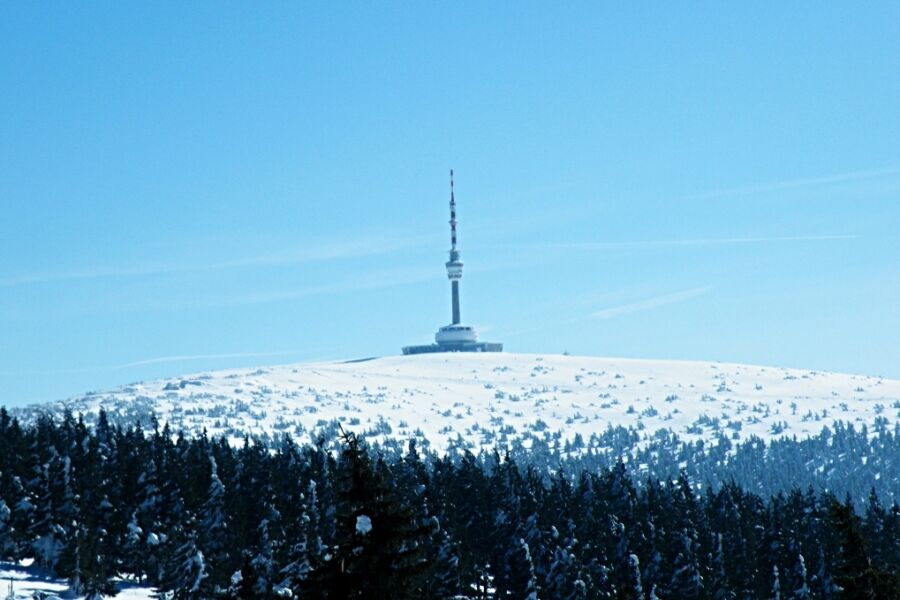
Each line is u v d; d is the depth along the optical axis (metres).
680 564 150.00
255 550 142.88
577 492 174.25
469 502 160.00
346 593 32.69
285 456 167.88
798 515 182.00
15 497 151.88
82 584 132.00
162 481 157.75
